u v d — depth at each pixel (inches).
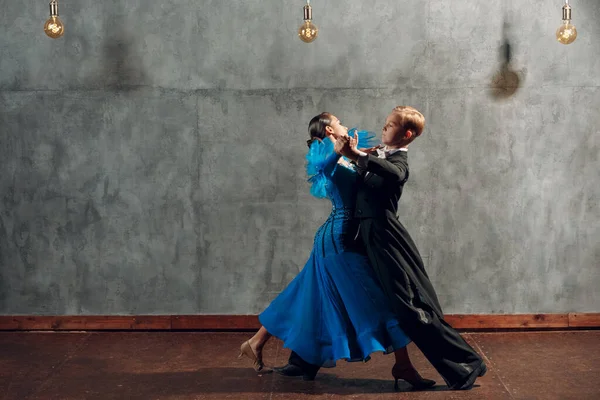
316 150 155.4
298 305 160.9
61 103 195.6
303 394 154.4
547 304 198.1
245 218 197.6
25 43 194.5
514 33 192.4
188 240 198.5
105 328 200.1
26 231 198.8
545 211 195.9
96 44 194.2
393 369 157.8
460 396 152.6
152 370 169.8
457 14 192.4
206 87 194.7
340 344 152.3
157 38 193.8
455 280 197.9
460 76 193.5
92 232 198.7
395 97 193.9
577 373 165.9
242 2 192.9
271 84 194.4
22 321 200.1
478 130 194.5
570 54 192.7
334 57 193.5
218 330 200.1
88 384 160.6
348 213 156.7
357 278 154.2
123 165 197.0
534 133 194.4
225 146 195.9
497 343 188.2
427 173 195.6
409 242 153.9
